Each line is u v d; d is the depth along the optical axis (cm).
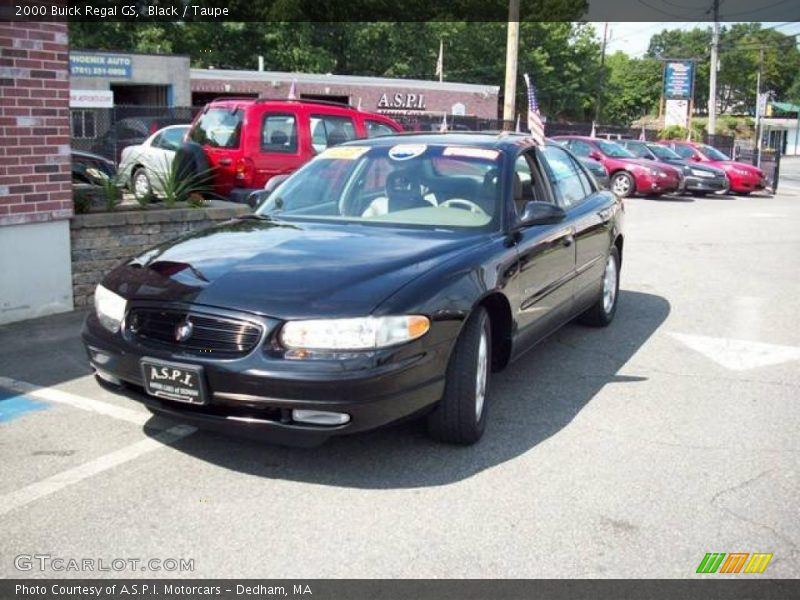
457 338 413
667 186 2212
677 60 5038
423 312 388
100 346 412
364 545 339
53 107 682
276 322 370
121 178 904
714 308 826
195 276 407
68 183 704
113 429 458
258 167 1078
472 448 441
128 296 408
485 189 517
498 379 571
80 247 726
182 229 800
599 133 4116
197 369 372
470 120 3062
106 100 2019
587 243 627
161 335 393
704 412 510
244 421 374
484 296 430
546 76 6122
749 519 369
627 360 626
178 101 2888
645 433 472
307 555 331
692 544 346
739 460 436
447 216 505
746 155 3488
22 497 376
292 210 539
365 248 443
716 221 1694
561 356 633
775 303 857
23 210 673
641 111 9412
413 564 326
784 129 8369
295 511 367
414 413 396
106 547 335
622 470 419
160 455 424
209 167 1050
